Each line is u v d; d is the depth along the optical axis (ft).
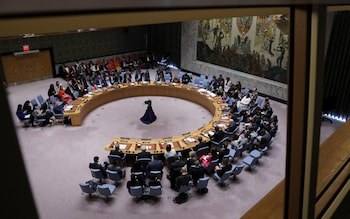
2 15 2.03
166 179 30.45
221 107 42.57
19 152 1.83
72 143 37.17
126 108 47.60
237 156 33.19
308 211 6.27
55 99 46.62
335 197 7.73
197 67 64.13
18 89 56.44
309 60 5.24
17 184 1.86
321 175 8.50
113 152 30.68
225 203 27.45
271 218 7.16
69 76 60.18
